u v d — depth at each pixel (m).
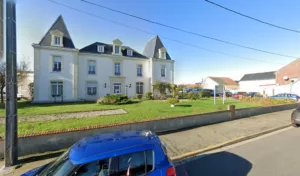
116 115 11.41
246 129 8.78
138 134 3.58
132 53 30.80
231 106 11.06
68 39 24.98
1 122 9.69
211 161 5.37
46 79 23.03
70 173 2.62
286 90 32.75
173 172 3.06
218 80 58.12
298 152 5.88
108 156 2.79
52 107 16.53
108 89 27.94
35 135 5.69
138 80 30.45
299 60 33.50
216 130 8.57
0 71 19.33
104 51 28.30
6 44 4.73
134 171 2.84
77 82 25.19
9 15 4.68
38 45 22.45
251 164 5.05
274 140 7.30
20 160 5.24
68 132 6.18
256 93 34.72
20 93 31.30
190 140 7.16
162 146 3.26
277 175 4.39
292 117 9.90
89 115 11.64
